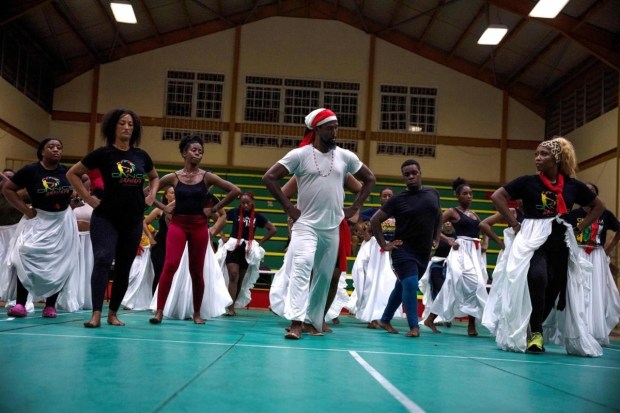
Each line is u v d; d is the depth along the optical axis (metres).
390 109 17.97
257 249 7.96
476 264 6.41
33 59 16.11
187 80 17.78
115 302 4.76
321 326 4.84
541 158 4.40
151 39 17.64
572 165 4.45
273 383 2.33
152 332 4.26
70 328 4.21
